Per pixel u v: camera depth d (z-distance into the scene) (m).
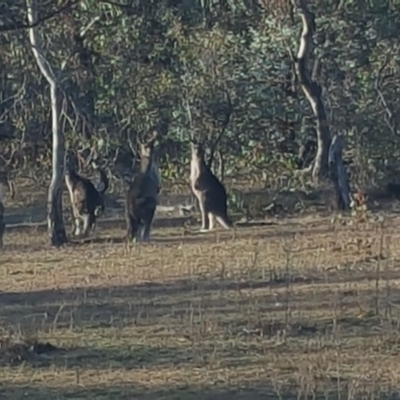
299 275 52.91
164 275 56.41
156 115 107.38
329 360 34.38
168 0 107.56
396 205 97.50
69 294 50.94
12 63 106.19
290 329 39.19
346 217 87.31
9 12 66.88
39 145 121.00
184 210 100.00
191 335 38.81
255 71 107.19
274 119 108.25
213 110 106.38
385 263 56.38
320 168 103.69
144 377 33.28
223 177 105.81
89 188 85.38
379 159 111.44
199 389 31.62
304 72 103.00
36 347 37.25
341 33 114.31
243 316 42.09
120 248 71.88
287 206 100.00
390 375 32.38
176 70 107.38
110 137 110.06
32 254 71.75
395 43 114.31
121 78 106.62
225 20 110.38
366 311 41.75
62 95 79.81
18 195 120.12
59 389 32.19
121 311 44.91
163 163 110.62
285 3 108.81
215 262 60.38
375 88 113.44
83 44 102.00
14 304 48.84
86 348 37.56
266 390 31.28
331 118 114.50
